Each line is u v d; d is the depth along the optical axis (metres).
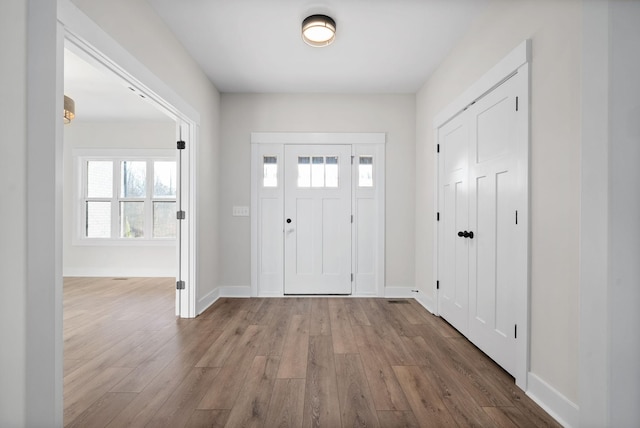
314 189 4.36
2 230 1.32
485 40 2.54
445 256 3.34
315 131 4.36
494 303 2.37
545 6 1.84
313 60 3.46
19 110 1.35
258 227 4.35
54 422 1.49
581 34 1.58
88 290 4.68
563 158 1.70
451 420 1.68
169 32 2.89
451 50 3.21
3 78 1.30
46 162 1.44
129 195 5.89
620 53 1.40
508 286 2.19
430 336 2.88
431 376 2.14
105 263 5.78
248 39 3.07
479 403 1.84
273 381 2.06
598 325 1.46
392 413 1.74
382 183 4.33
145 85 2.47
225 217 4.32
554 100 1.77
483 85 2.50
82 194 5.84
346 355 2.46
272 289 4.36
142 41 2.45
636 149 1.41
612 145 1.41
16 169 1.34
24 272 1.36
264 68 3.65
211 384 2.02
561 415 1.67
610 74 1.41
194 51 3.28
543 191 1.86
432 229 3.68
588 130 1.49
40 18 1.41
